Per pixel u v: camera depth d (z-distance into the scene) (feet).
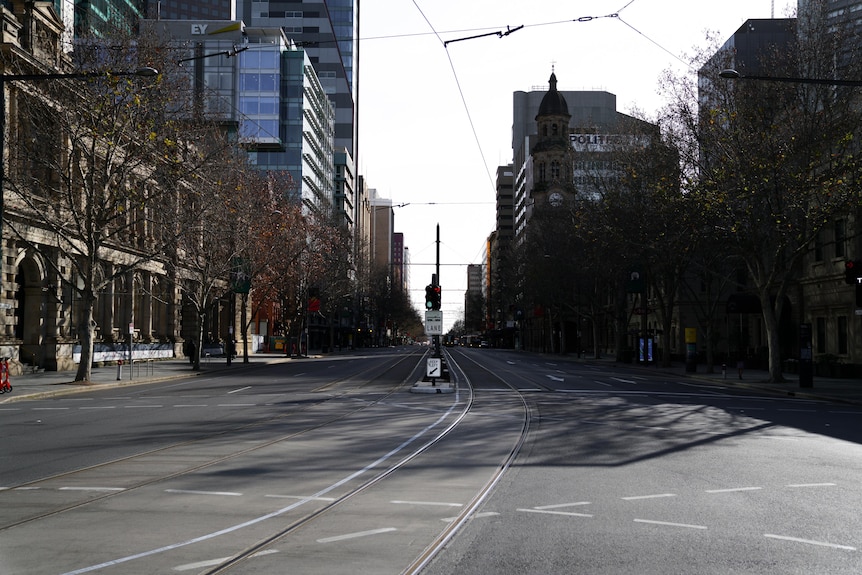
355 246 325.62
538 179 378.94
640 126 152.56
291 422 60.49
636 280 185.16
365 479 35.81
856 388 111.75
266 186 191.21
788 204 115.75
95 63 108.47
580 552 23.35
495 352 389.39
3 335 126.82
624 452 44.83
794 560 22.62
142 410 72.28
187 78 126.72
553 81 388.57
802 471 38.55
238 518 27.76
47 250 140.56
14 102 113.80
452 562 22.22
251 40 304.71
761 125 115.24
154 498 31.32
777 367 122.52
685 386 115.44
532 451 45.11
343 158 460.14
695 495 32.30
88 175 109.09
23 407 77.51
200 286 161.48
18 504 30.17
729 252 150.41
